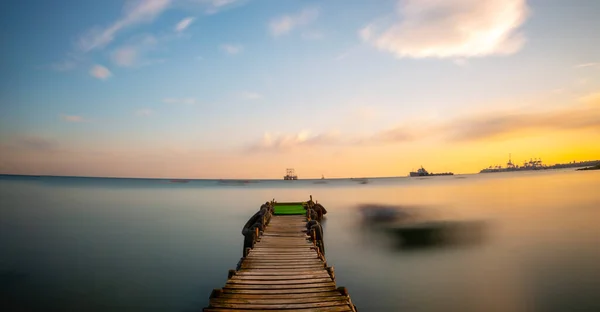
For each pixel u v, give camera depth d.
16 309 14.07
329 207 56.66
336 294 10.23
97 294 16.03
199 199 78.19
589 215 39.06
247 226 26.14
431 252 23.45
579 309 14.01
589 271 18.70
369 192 102.81
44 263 20.94
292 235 19.72
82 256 22.83
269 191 121.75
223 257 23.33
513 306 14.44
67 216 42.91
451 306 14.59
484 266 19.92
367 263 21.03
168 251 24.88
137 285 17.38
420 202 61.22
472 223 35.25
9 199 68.94
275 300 9.74
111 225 36.28
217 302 9.55
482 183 138.00
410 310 14.30
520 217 38.53
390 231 32.09
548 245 24.78
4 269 19.56
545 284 16.88
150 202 68.00
